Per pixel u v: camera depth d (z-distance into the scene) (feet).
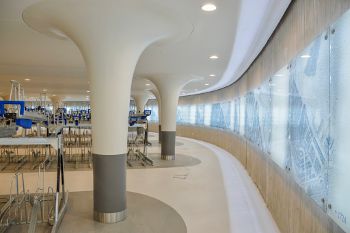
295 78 10.40
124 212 14.89
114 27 13.04
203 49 18.97
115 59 13.67
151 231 13.48
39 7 12.07
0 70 29.60
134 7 12.14
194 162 32.45
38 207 14.39
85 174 25.73
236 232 13.66
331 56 6.89
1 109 14.42
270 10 12.94
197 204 17.71
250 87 25.59
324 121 7.38
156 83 33.30
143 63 24.68
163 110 33.65
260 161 20.17
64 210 15.49
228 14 12.58
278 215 14.07
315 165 8.11
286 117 11.85
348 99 5.93
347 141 6.00
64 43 17.95
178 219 15.11
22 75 33.24
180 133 67.72
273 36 15.78
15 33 15.79
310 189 8.59
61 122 33.17
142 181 23.31
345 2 6.54
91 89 14.10
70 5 11.87
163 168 28.73
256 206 17.42
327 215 7.55
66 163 30.68
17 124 14.03
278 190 14.12
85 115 43.42
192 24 13.92
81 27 13.07
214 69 27.35
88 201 17.65
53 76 33.99
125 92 14.21
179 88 33.53
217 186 22.15
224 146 45.42
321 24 8.27
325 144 7.30
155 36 14.69
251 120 24.81
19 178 23.72
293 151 10.66
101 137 14.16
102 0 11.51
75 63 25.23
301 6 10.44
